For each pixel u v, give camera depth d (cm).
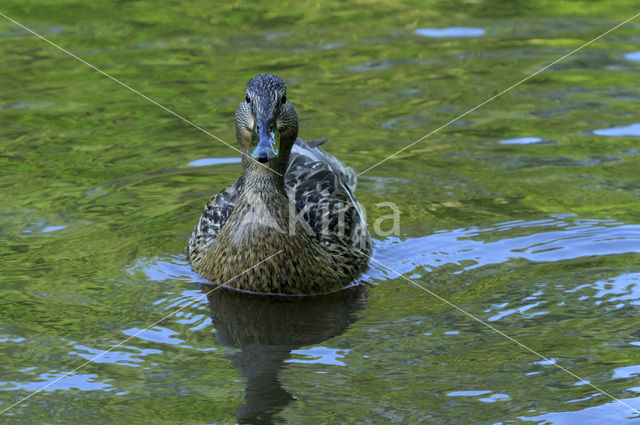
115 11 2592
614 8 2580
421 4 2659
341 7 2647
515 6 2627
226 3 2677
